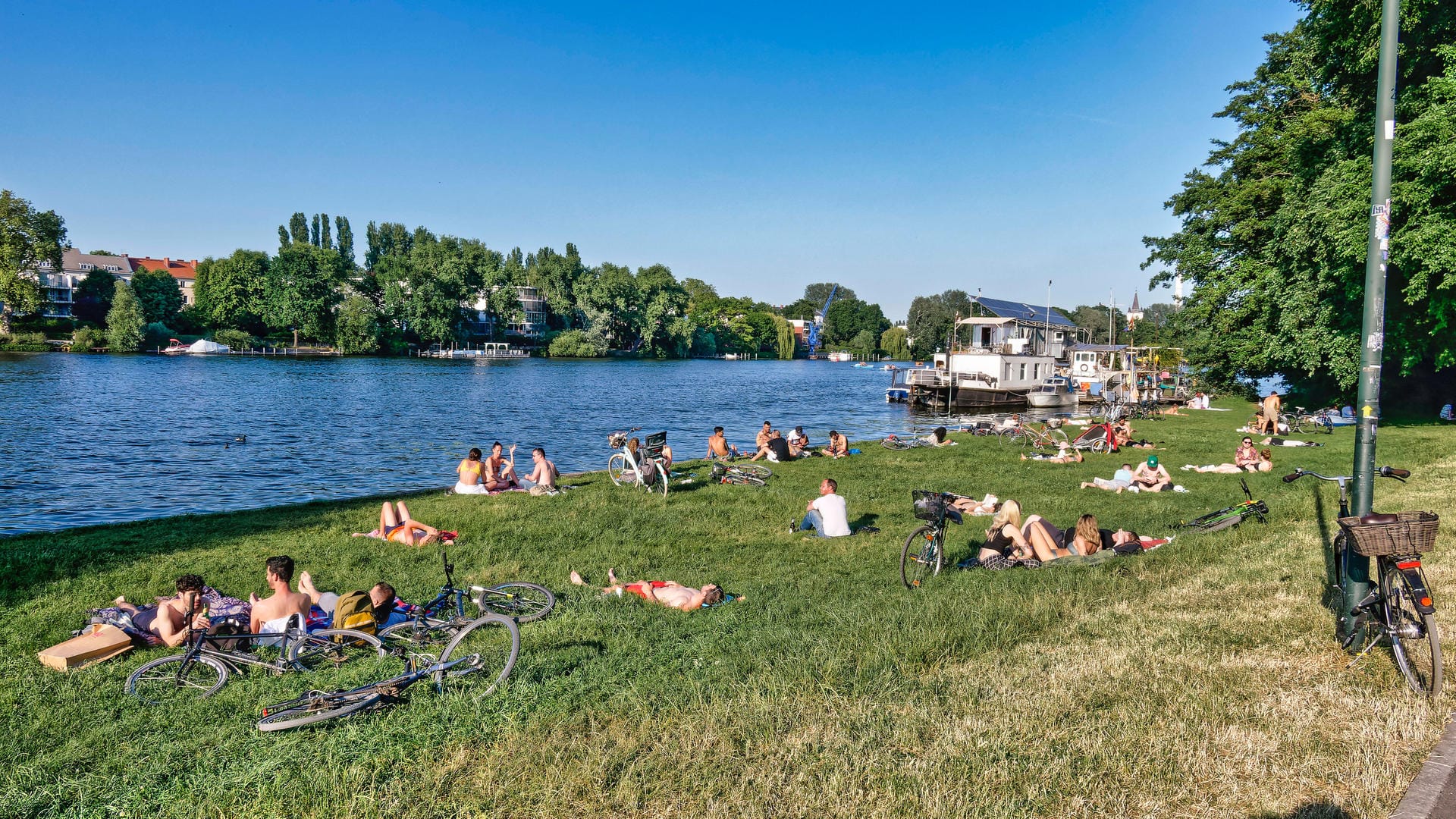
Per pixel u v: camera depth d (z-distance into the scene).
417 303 123.94
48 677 7.23
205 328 126.69
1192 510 15.64
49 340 107.06
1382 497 14.61
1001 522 11.50
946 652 7.26
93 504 19.62
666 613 9.12
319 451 29.30
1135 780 4.96
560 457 29.42
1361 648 6.68
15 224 92.94
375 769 5.26
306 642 7.55
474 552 12.52
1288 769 5.00
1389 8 6.73
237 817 4.77
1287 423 32.31
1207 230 47.22
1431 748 5.15
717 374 108.31
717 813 4.73
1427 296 26.47
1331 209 27.50
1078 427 36.50
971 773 5.10
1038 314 72.00
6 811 4.93
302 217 160.38
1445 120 23.14
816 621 8.53
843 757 5.30
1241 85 46.75
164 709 6.52
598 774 5.14
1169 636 7.46
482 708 6.19
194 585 8.10
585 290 149.12
